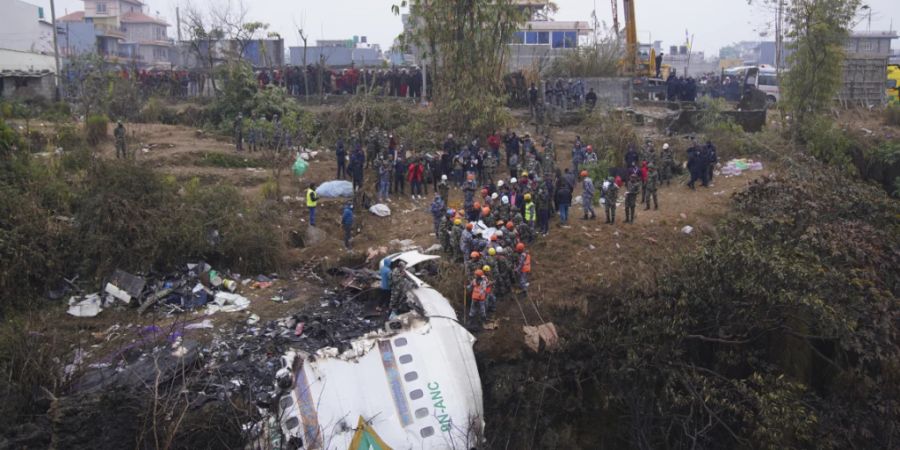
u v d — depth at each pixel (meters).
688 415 16.78
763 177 22.83
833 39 30.31
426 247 21.69
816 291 16.52
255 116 33.50
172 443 12.51
